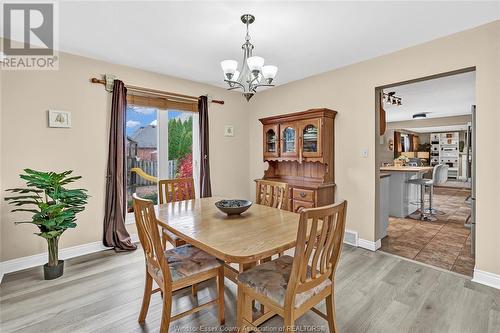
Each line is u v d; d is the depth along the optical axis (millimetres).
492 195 2160
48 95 2637
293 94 3824
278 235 1545
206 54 2803
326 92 3406
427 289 2139
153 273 1665
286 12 1991
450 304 1928
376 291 2111
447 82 3953
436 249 3023
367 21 2133
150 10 1959
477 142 2225
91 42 2510
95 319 1769
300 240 1219
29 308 1891
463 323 1718
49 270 2309
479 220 2227
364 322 1731
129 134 3326
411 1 1854
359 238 3121
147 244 1678
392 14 2027
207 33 2330
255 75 1946
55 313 1832
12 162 2457
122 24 2174
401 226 3996
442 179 4410
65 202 2342
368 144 3006
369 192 3020
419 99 5098
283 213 2066
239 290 1536
